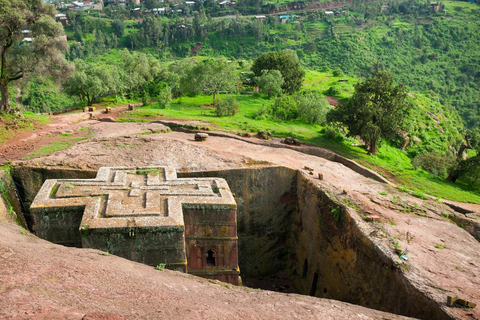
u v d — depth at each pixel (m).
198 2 172.25
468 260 14.27
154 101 57.06
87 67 56.72
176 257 14.49
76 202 15.03
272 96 54.69
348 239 16.70
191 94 58.41
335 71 78.44
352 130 33.66
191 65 62.12
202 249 16.38
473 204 24.22
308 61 116.00
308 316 8.67
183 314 7.57
